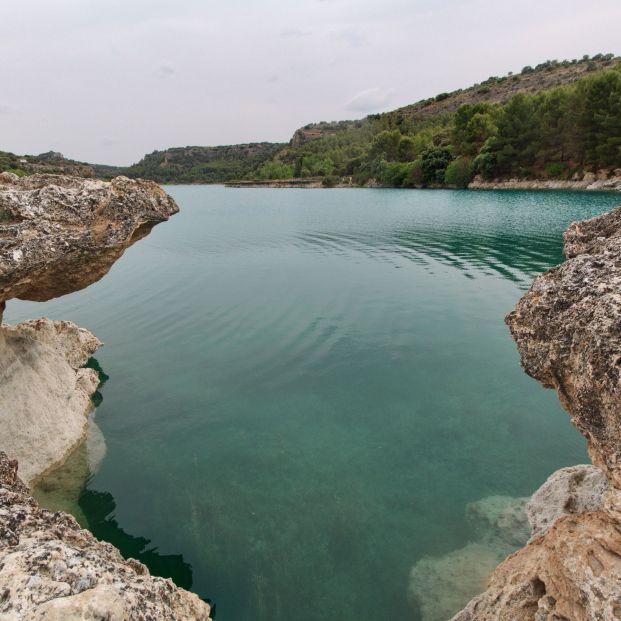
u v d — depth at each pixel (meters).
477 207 58.53
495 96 162.38
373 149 133.38
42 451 10.88
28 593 4.14
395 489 10.21
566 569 4.97
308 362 16.47
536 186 77.50
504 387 14.27
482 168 87.31
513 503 9.57
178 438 12.30
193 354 17.45
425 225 46.38
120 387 15.03
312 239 42.06
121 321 21.27
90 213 9.90
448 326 19.17
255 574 8.24
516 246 33.72
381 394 14.18
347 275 28.05
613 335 4.93
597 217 7.79
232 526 9.31
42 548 4.66
